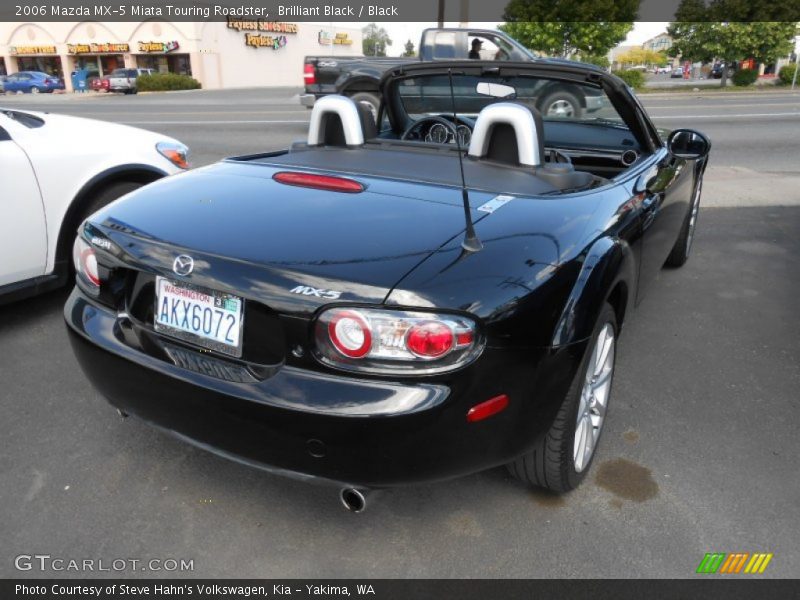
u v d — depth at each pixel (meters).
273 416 1.87
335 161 2.88
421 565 2.15
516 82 3.47
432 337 1.77
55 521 2.32
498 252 1.98
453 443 1.87
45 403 3.06
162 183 2.71
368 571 2.13
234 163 2.99
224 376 1.99
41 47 53.34
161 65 52.62
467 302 1.82
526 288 1.93
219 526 2.32
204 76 52.16
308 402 1.83
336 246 1.98
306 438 1.86
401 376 1.80
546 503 2.42
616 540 2.25
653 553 2.19
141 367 2.13
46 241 3.74
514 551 2.21
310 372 1.88
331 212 2.21
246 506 2.42
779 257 5.33
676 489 2.50
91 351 2.27
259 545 2.24
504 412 1.93
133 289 2.24
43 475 2.56
